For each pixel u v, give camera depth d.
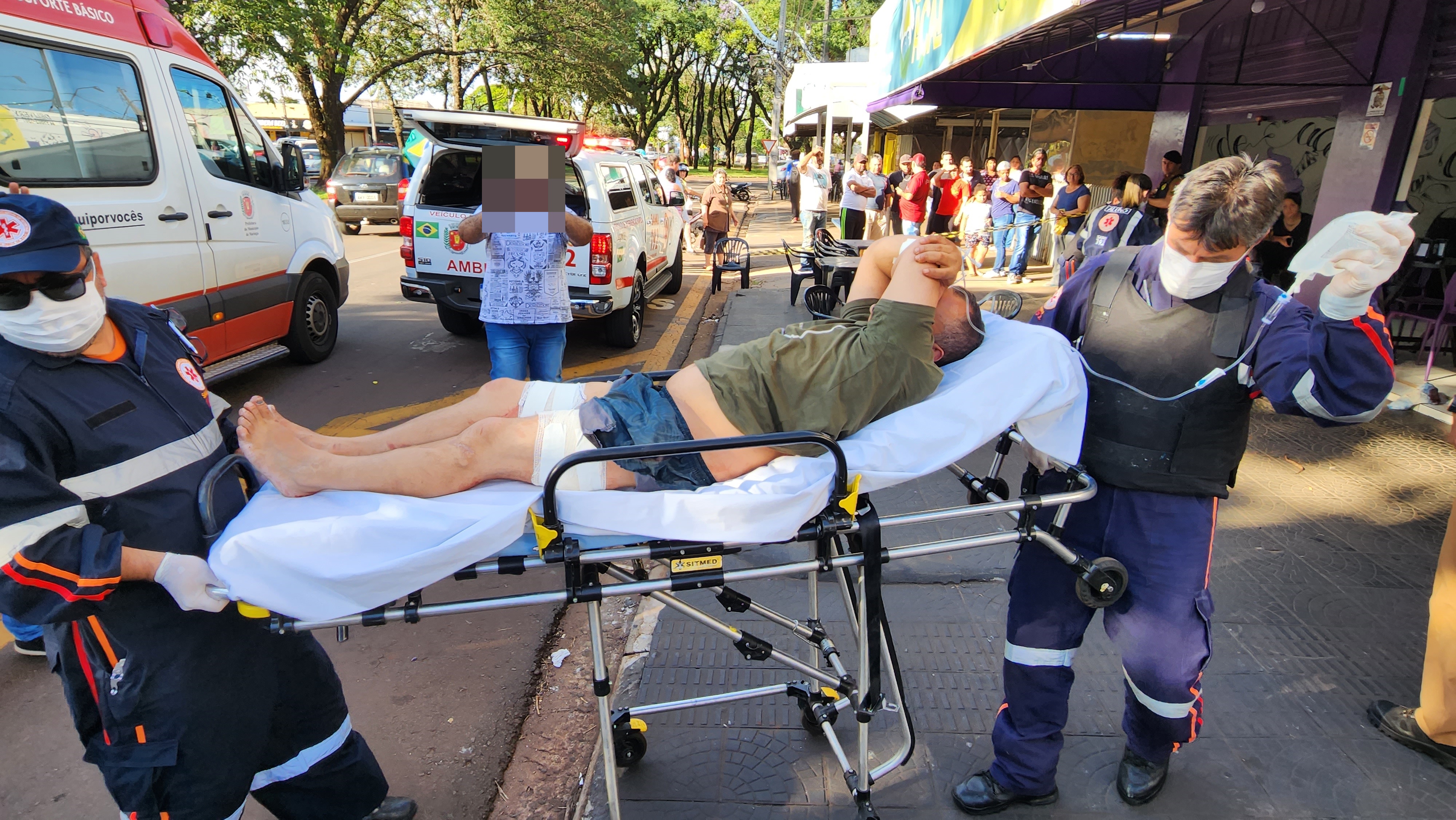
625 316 8.20
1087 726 2.81
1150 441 2.15
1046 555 2.34
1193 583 2.20
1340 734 2.78
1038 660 2.34
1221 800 2.51
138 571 1.62
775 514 1.94
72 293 1.57
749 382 2.16
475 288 7.26
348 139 39.97
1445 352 7.19
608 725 1.98
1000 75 8.86
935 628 3.37
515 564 1.88
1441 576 2.57
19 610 1.51
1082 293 2.30
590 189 7.24
